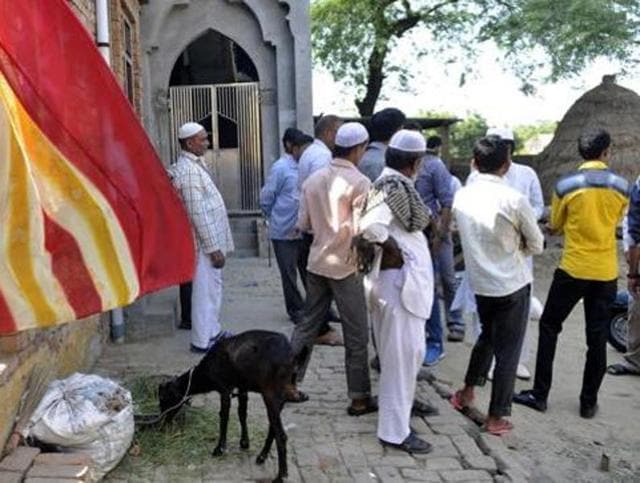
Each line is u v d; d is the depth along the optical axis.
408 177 4.13
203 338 5.87
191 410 4.50
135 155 3.50
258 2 11.49
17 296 3.04
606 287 5.07
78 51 3.28
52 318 3.12
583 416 5.29
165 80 11.66
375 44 21.42
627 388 6.05
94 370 5.43
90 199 3.32
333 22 21.50
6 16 3.03
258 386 3.68
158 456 3.91
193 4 11.58
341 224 4.53
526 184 5.82
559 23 14.78
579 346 7.23
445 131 19.09
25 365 3.69
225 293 8.66
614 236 5.10
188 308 6.66
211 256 5.81
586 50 14.59
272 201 6.78
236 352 3.72
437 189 5.76
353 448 4.16
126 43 9.31
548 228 5.37
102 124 3.38
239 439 4.18
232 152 12.09
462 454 4.13
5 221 3.00
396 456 4.08
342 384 5.27
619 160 16.25
